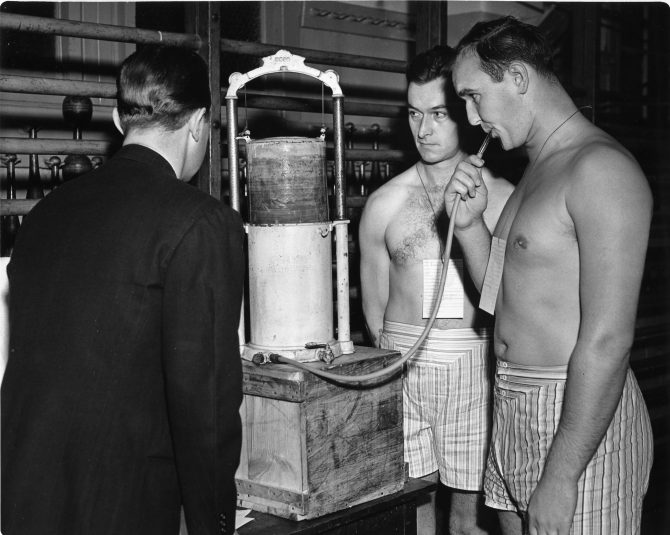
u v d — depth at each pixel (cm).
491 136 187
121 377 140
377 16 413
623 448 168
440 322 235
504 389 179
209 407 140
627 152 163
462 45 177
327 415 173
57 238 148
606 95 409
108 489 139
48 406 140
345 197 194
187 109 155
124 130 158
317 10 390
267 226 181
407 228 238
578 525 167
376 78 419
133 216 144
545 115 173
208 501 143
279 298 181
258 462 178
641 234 154
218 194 247
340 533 176
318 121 387
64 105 264
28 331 146
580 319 160
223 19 368
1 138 224
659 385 428
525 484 175
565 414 159
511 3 428
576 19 383
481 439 236
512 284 174
